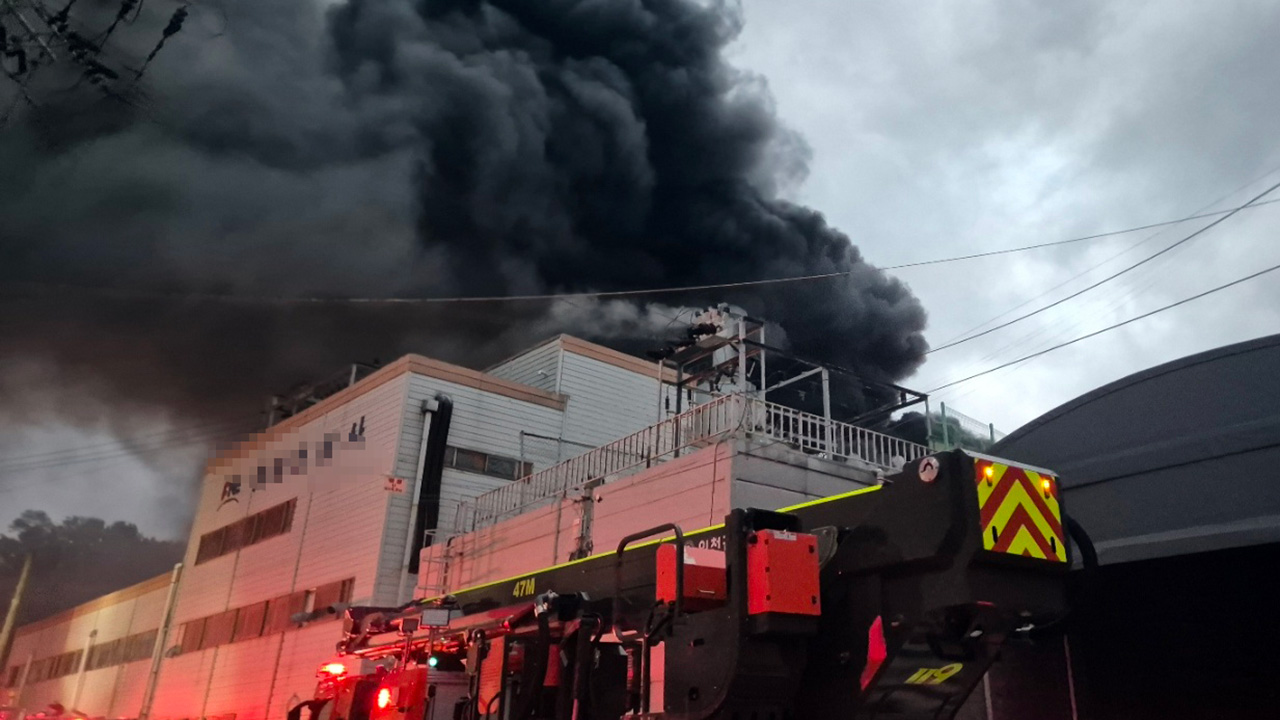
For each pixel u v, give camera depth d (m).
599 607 6.29
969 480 4.07
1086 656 7.83
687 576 4.61
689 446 12.20
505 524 15.91
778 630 4.32
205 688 26.95
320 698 9.18
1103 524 8.00
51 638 45.47
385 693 7.84
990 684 8.27
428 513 21.39
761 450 11.01
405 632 8.48
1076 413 8.55
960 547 4.02
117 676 34.97
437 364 23.14
